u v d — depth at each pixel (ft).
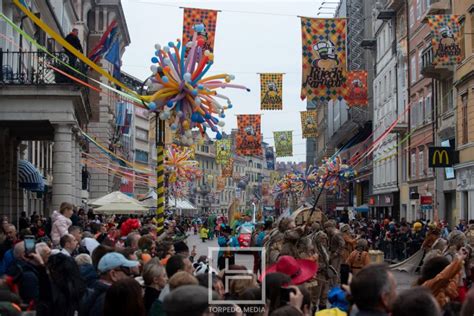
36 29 123.34
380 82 191.93
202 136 59.06
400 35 167.32
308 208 61.72
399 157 167.12
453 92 122.01
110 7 203.31
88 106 103.81
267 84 105.50
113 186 212.64
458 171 118.11
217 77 57.36
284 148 207.82
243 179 488.02
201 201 457.27
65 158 86.07
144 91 61.62
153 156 373.81
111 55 86.48
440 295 24.68
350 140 234.38
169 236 56.49
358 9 221.87
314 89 82.07
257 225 71.10
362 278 16.49
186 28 77.46
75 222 62.59
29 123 90.07
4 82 86.43
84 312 24.39
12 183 104.47
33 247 27.94
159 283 25.14
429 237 68.44
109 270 25.18
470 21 111.14
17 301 20.76
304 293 21.75
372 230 120.47
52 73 100.53
